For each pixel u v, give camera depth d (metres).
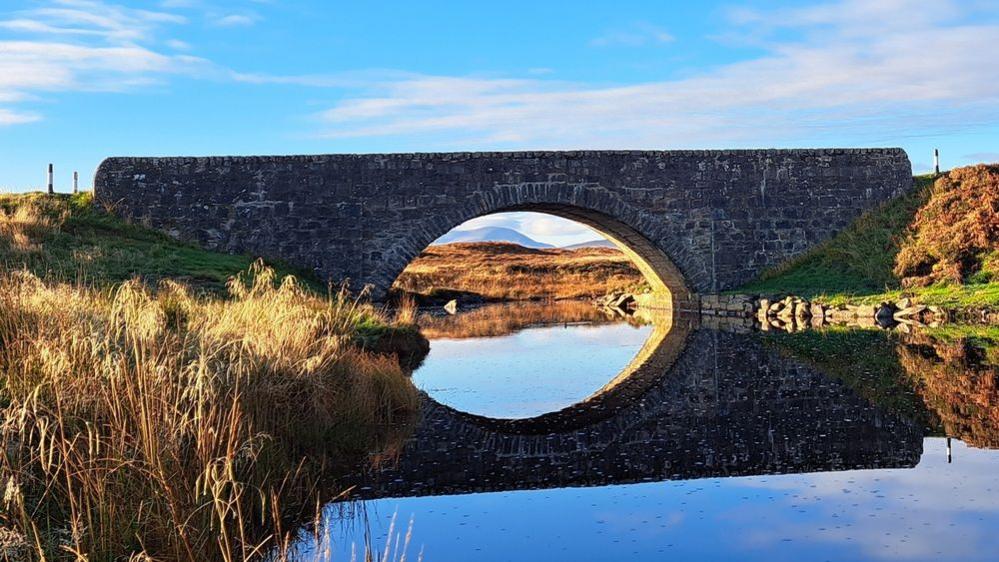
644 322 30.36
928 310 24.88
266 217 28.22
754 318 28.98
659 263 33.31
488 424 12.15
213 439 6.64
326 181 28.52
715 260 31.30
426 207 28.97
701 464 9.41
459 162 29.19
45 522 5.80
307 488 7.99
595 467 9.44
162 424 6.64
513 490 8.42
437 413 12.94
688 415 12.59
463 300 47.44
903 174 32.53
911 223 30.86
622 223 30.70
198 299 14.45
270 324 10.96
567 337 25.42
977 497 7.53
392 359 14.93
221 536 5.96
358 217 28.64
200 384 6.69
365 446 10.41
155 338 8.20
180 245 27.11
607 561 6.22
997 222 27.89
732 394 14.21
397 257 28.80
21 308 8.64
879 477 8.38
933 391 13.40
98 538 5.61
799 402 13.11
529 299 50.03
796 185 31.77
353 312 18.67
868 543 6.38
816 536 6.61
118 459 6.11
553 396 14.77
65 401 6.60
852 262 30.39
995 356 16.92
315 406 9.57
